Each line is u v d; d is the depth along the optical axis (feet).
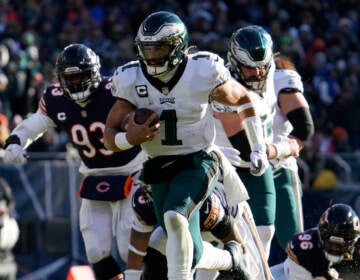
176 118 41.09
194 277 52.70
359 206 77.36
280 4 131.13
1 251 75.82
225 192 43.91
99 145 49.80
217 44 116.78
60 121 50.34
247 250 46.24
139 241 45.14
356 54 127.34
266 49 47.60
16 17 119.96
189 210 40.50
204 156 41.93
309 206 76.48
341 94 116.06
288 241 53.83
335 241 46.65
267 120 49.90
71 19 121.90
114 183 49.65
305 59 121.80
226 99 41.83
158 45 39.55
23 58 102.06
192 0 127.54
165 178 41.75
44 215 79.25
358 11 135.85
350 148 109.50
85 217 50.62
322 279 47.85
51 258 79.10
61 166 79.46
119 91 41.37
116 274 50.42
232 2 129.49
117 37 118.42
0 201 75.10
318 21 131.44
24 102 98.63
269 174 50.55
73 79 48.44
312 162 87.35
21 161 50.37
